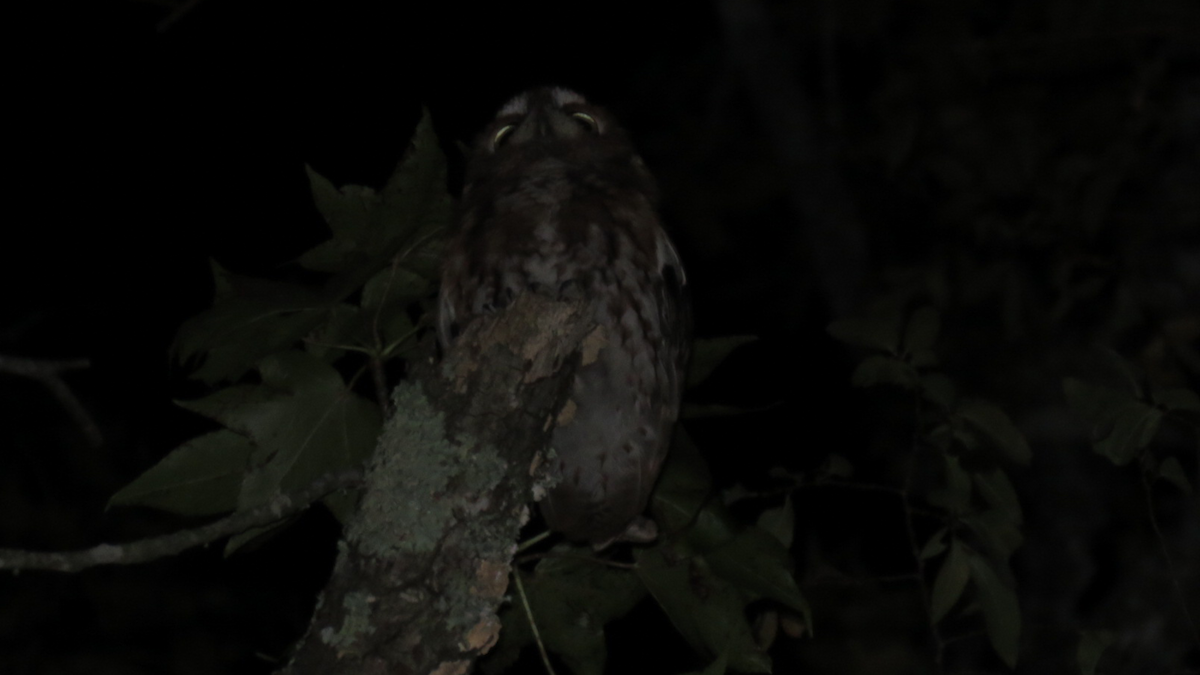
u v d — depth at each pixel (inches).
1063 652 319.0
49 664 363.3
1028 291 353.1
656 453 177.9
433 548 140.3
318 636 139.2
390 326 166.2
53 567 127.6
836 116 401.7
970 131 341.4
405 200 154.5
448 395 145.1
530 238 189.6
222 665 369.7
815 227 401.7
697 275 425.4
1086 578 336.5
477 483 142.2
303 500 143.6
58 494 373.4
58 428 376.2
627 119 457.4
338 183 408.8
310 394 155.9
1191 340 289.6
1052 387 352.8
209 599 375.6
